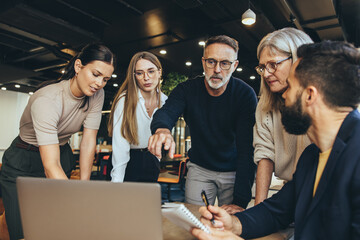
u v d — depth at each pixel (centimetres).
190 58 853
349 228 75
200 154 197
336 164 79
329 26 612
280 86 128
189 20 625
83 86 162
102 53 157
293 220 108
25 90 1355
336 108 78
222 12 553
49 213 70
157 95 211
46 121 155
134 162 198
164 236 98
